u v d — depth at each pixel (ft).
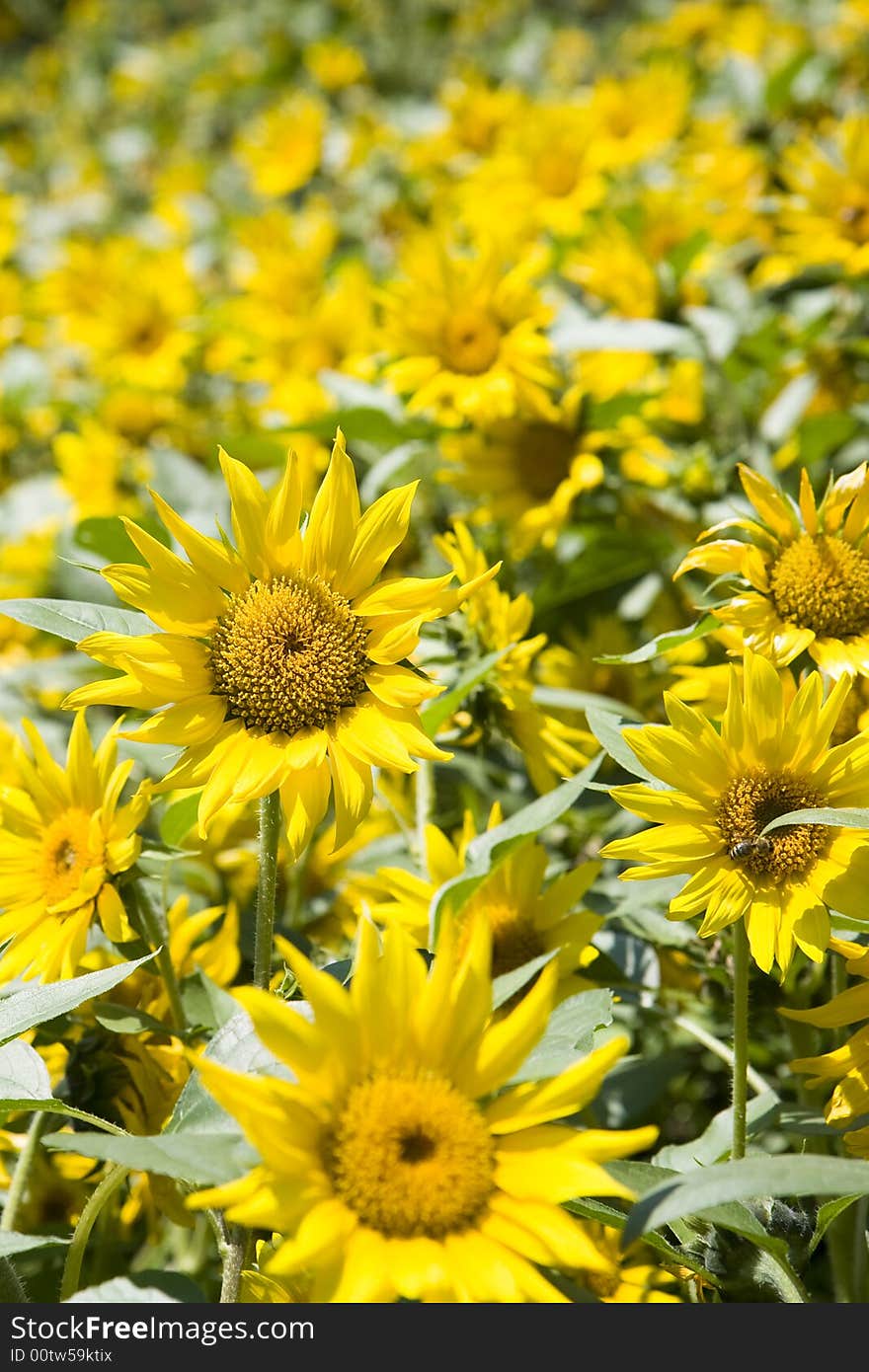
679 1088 4.05
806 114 6.52
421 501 4.92
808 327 5.19
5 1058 3.01
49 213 10.27
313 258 6.66
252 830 4.04
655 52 9.64
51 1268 3.56
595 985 3.27
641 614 4.57
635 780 3.82
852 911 2.98
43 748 3.36
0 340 7.54
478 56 11.59
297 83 12.10
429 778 3.70
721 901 3.00
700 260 5.97
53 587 4.58
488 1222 2.67
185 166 10.12
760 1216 3.01
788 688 3.21
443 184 7.34
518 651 3.70
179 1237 3.74
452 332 4.43
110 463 5.97
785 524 3.27
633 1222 2.64
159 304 6.71
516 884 3.32
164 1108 3.33
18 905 3.31
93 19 15.88
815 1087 3.40
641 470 4.57
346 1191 2.66
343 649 3.08
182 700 3.05
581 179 6.46
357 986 2.72
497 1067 2.72
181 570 3.07
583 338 4.59
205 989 3.40
